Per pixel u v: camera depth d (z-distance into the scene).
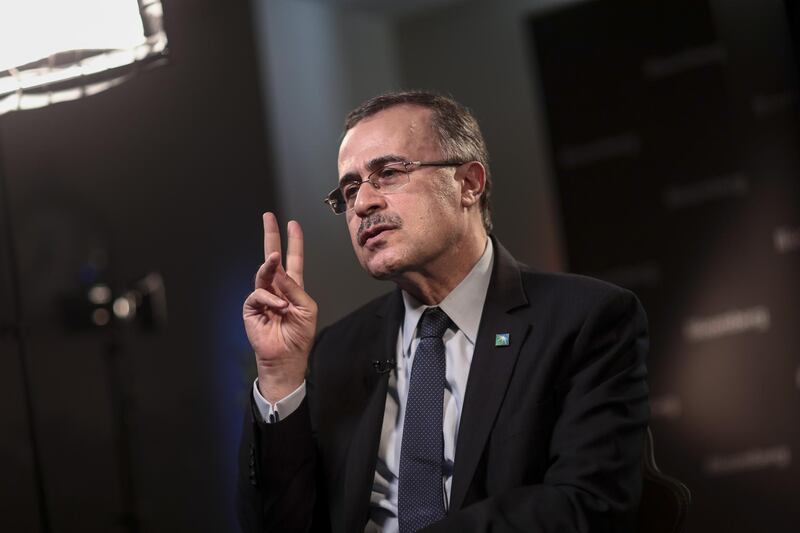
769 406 6.71
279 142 7.29
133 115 7.22
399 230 2.43
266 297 2.47
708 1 7.11
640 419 2.31
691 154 7.11
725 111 7.05
